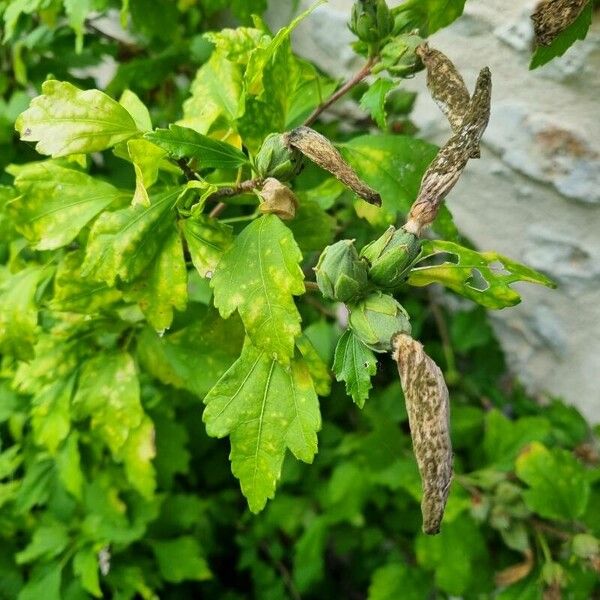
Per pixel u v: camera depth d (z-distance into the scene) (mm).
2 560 376
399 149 260
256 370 217
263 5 323
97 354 284
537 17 233
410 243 192
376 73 247
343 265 190
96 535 346
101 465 347
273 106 237
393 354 189
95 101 220
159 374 280
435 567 342
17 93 365
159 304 230
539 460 326
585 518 326
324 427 427
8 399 349
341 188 287
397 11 242
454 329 435
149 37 375
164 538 389
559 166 353
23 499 350
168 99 387
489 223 407
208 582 454
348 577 504
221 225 224
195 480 438
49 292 284
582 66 317
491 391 440
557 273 386
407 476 368
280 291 205
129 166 359
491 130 371
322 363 222
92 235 226
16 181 247
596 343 391
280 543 454
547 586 320
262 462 215
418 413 181
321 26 408
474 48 351
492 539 348
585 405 414
